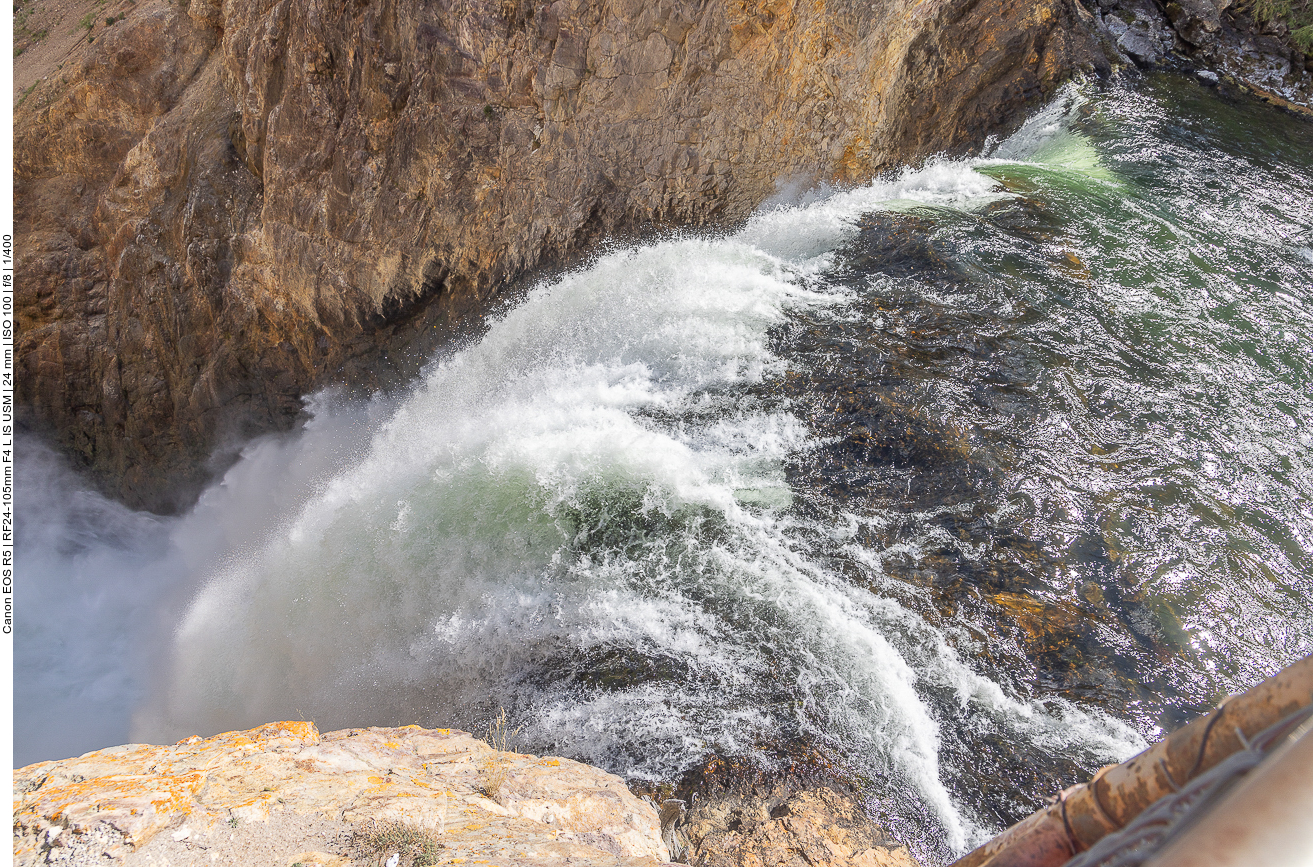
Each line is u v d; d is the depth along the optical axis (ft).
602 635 17.66
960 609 16.14
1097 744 13.61
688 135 35.35
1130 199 26.73
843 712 14.83
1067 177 28.07
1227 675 14.34
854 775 13.65
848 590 17.13
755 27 33.32
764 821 12.86
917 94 30.53
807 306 25.75
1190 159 28.37
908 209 28.55
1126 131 29.48
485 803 9.70
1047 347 21.68
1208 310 22.43
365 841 7.87
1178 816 1.82
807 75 32.78
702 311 27.30
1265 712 1.93
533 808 10.15
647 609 18.02
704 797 13.46
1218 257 24.25
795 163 33.88
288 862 7.52
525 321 35.19
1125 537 16.84
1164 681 14.34
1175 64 33.55
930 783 13.44
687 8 33.86
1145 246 24.80
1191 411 19.54
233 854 7.55
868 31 31.01
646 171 36.24
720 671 16.07
